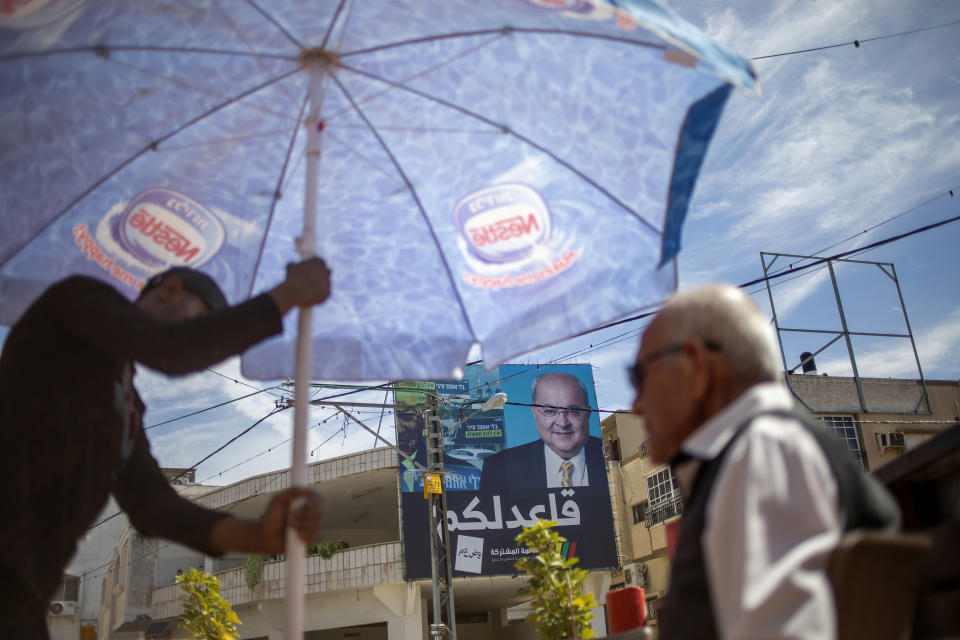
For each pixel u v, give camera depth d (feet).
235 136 9.87
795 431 4.52
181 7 8.48
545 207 9.68
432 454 63.52
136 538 103.45
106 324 6.53
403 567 79.41
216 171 10.09
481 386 84.99
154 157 9.79
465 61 9.04
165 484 7.99
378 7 8.63
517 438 86.84
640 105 8.45
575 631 31.24
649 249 8.96
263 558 85.56
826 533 4.19
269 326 6.73
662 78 8.18
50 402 6.66
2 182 9.34
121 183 9.83
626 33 7.89
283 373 10.31
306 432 7.52
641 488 90.58
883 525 4.53
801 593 3.93
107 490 7.11
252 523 7.27
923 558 4.26
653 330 5.51
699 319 5.29
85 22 8.34
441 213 10.23
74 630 124.98
